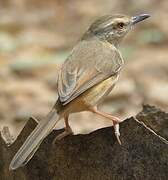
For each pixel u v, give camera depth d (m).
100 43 12.87
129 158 10.98
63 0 33.06
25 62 24.45
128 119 11.04
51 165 11.65
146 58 24.84
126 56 25.05
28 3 33.41
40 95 21.88
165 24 28.12
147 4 31.17
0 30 29.59
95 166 11.24
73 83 11.46
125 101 20.91
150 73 23.34
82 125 19.27
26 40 27.81
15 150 12.01
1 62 25.16
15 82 23.08
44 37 28.31
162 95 21.25
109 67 12.15
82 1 32.88
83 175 11.38
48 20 30.91
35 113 20.25
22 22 30.66
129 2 31.59
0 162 12.37
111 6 31.56
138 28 27.88
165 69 23.61
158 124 12.01
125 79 22.66
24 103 21.14
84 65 11.93
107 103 20.84
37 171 11.77
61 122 18.25
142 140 10.91
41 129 10.79
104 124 19.41
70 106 11.20
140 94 21.31
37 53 26.02
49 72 23.86
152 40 26.86
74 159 11.42
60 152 11.53
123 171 11.02
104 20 13.13
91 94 11.62
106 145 11.16
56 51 26.47
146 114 12.09
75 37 28.47
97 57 12.25
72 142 11.44
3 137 12.27
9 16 31.59
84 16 30.84
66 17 31.11
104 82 11.97
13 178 12.12
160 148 10.80
